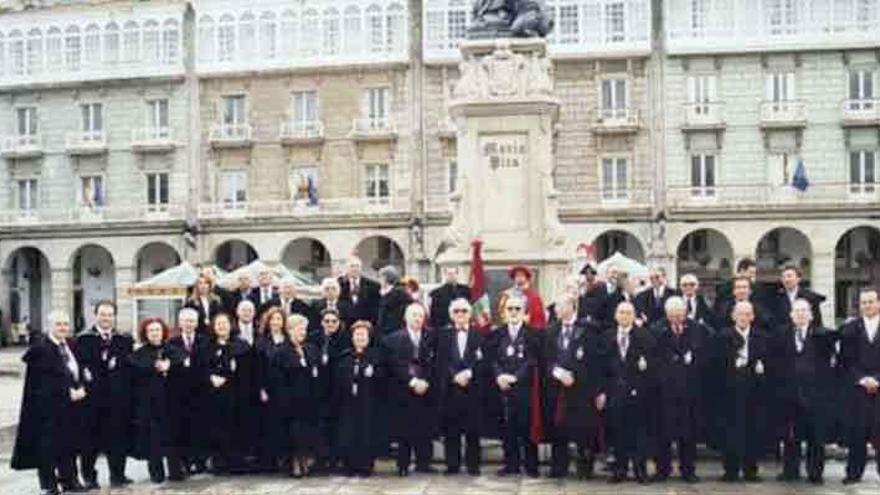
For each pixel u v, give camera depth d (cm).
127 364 1583
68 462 1507
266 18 5397
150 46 5525
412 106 5225
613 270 2003
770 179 5009
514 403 1549
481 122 1980
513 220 1967
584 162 5134
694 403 1527
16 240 5666
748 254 4956
